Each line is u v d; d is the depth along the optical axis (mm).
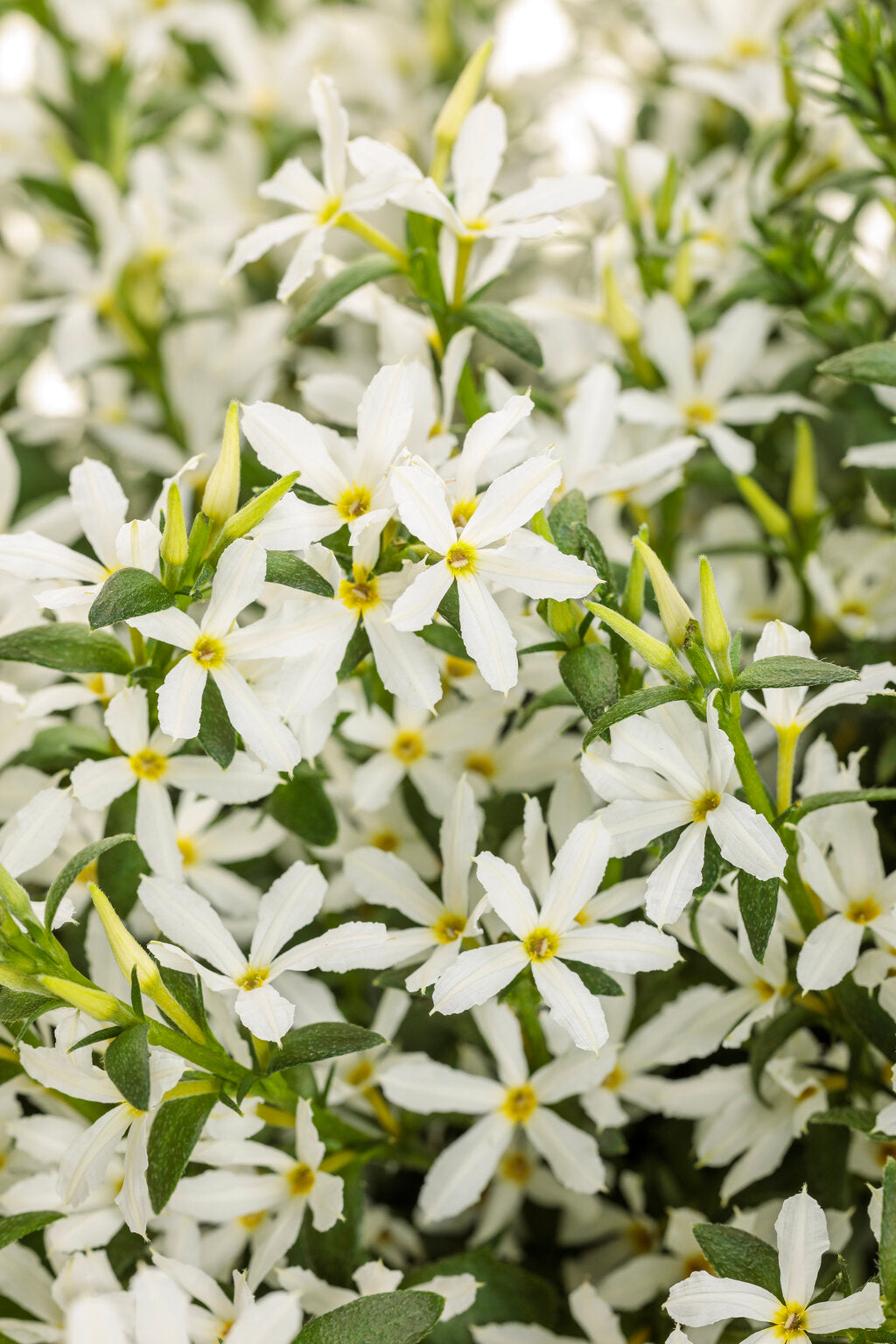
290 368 546
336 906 453
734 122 541
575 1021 403
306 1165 420
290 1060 405
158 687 418
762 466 487
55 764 436
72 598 406
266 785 425
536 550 403
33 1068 403
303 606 408
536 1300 434
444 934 423
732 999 432
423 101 601
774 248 479
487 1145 429
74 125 557
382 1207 456
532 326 507
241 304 564
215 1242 430
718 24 539
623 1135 462
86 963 430
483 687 444
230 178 587
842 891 420
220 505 404
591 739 398
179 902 410
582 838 406
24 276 596
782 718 413
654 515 498
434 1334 430
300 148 592
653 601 441
